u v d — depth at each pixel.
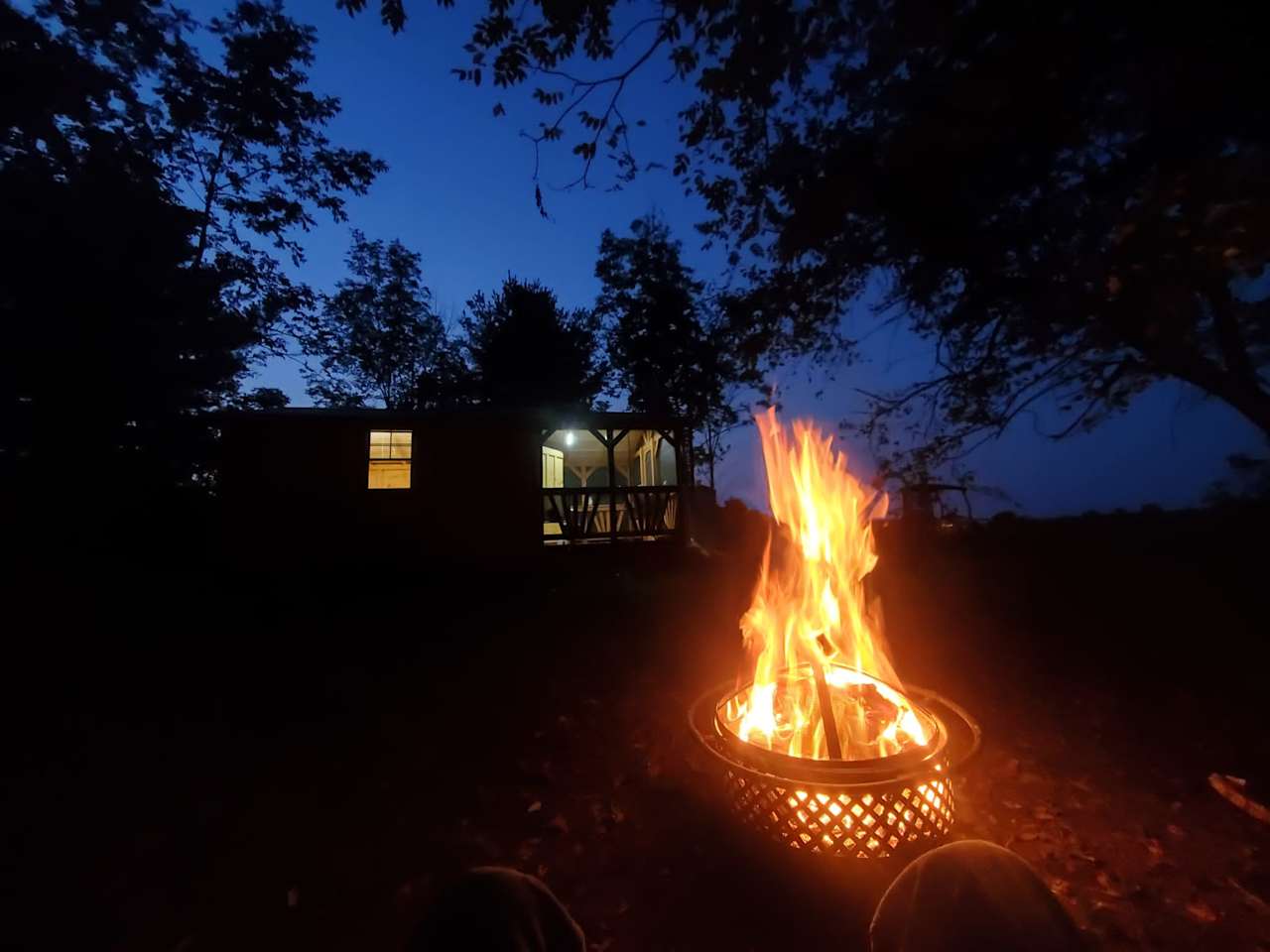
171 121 16.80
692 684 5.55
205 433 13.88
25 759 4.09
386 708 5.07
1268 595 7.15
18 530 10.87
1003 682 5.50
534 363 26.44
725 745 2.70
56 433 11.73
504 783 3.74
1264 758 3.80
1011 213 4.55
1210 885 2.66
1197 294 4.51
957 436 7.10
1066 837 3.04
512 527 12.02
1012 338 6.25
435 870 2.87
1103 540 11.20
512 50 4.19
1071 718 4.64
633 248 23.94
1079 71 3.32
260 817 3.36
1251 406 4.97
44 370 11.36
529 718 4.80
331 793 3.63
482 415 12.11
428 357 31.42
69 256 11.67
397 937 2.44
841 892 2.33
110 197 12.61
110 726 4.69
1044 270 4.67
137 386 12.48
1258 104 2.79
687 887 2.66
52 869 2.87
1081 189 3.82
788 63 4.32
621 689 5.45
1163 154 3.21
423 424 11.84
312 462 11.39
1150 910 2.52
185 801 3.54
